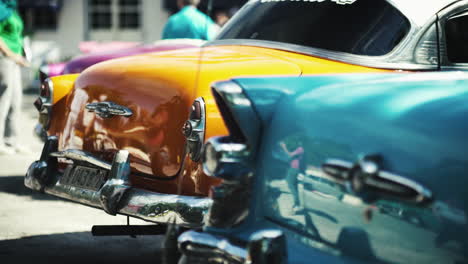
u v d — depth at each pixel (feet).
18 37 29.19
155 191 13.16
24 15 80.48
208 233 7.90
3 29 28.58
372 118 7.09
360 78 8.62
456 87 7.49
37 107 15.89
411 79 8.39
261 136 8.04
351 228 7.09
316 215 7.45
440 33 13.55
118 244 16.75
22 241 16.58
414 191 6.40
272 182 7.91
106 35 81.46
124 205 12.81
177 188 12.82
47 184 14.93
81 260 15.24
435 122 6.72
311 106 7.71
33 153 30.60
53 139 15.24
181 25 26.61
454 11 13.60
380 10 13.94
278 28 14.88
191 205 11.99
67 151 14.30
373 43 13.73
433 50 13.52
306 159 7.57
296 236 7.65
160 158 13.03
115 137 13.80
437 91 7.32
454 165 6.43
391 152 6.77
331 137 7.32
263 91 8.02
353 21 14.06
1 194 21.70
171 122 12.92
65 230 17.75
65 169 14.71
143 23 81.25
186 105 12.80
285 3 15.38
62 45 80.84
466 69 13.47
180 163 12.81
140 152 13.32
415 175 6.57
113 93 13.97
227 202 7.94
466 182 6.36
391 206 6.77
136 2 81.20
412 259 6.64
